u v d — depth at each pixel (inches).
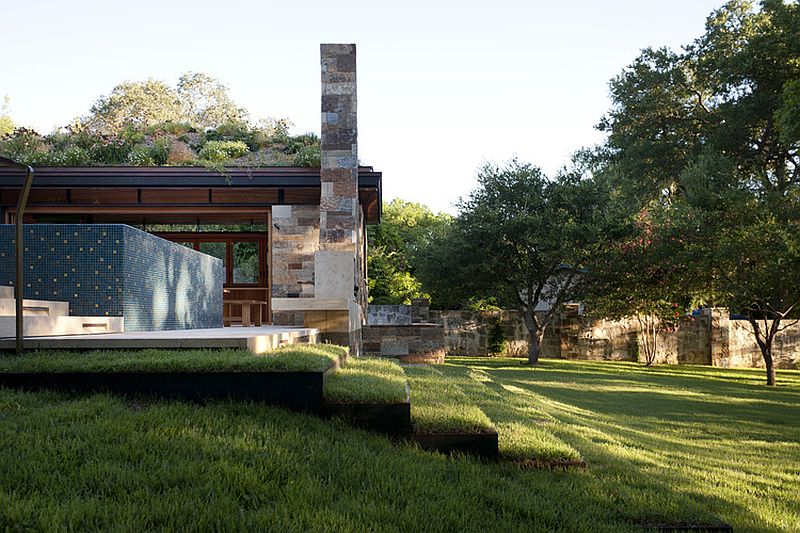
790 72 1118.4
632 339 1205.7
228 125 693.3
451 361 1053.8
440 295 1136.8
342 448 182.5
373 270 1314.0
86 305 341.7
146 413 185.5
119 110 2333.9
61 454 157.2
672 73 1327.5
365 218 770.2
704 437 423.2
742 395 705.6
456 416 217.8
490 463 202.2
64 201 607.2
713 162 987.9
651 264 948.6
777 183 1236.5
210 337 241.8
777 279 782.5
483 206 1037.2
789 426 490.6
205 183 587.5
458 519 151.9
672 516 179.6
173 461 159.5
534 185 1037.8
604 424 418.3
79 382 203.2
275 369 209.3
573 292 1040.8
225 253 744.3
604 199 1019.3
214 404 202.2
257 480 154.1
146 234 379.9
